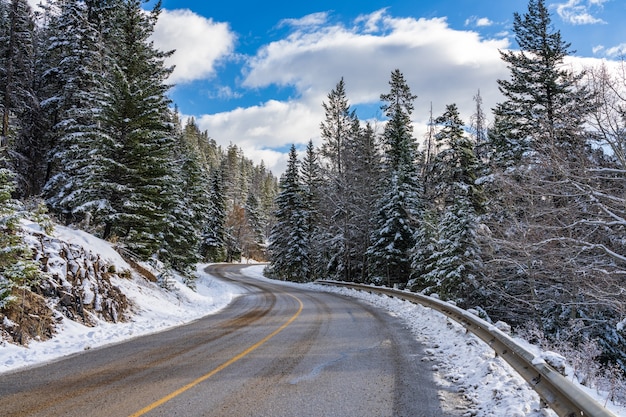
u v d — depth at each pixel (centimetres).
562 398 439
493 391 565
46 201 2103
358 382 639
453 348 899
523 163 1645
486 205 2234
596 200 1370
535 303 1752
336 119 4400
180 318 1488
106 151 1848
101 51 2255
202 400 548
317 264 4541
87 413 497
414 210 2981
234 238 8256
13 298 883
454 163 2755
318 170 4397
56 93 2484
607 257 1514
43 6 2467
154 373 690
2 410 507
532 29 2345
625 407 502
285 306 1916
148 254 2066
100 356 829
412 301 1744
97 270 1379
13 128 2319
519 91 2383
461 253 2106
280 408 520
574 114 1506
